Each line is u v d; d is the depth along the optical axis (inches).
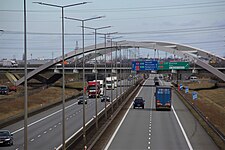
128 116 3919.8
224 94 7327.8
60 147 2164.1
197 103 5344.5
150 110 4530.0
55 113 4315.9
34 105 5147.6
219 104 6289.4
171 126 3186.5
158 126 3181.6
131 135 2716.5
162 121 3508.9
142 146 2273.6
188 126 3186.5
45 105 4849.9
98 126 3097.9
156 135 2711.6
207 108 4945.9
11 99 5580.7
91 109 4680.1
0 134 2331.4
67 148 1958.7
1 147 2267.5
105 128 2992.1
